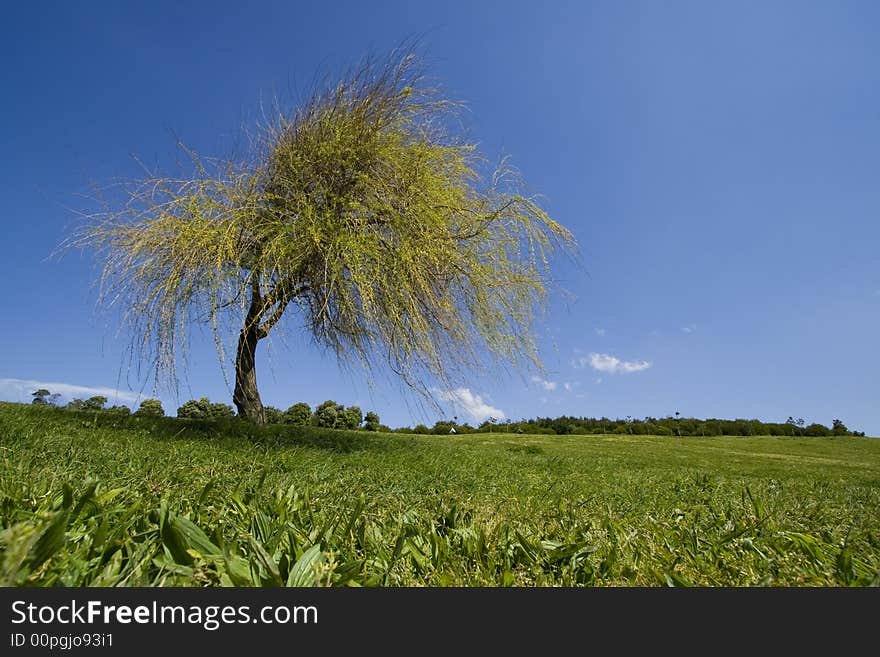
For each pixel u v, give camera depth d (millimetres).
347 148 6039
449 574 1260
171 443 4191
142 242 5234
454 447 9203
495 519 2059
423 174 6188
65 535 1043
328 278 5918
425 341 5742
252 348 7578
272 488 2305
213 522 1474
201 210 5594
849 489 5410
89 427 4734
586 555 1467
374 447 6730
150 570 1037
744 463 11016
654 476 5812
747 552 1707
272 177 6414
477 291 6582
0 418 4066
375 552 1394
